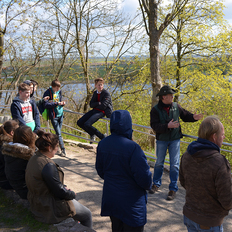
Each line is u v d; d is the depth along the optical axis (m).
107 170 2.06
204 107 14.55
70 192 2.41
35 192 2.36
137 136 11.96
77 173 4.53
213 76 14.02
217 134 1.82
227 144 3.46
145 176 1.92
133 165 1.91
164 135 3.62
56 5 11.35
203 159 1.75
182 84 14.67
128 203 1.96
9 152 2.54
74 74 13.29
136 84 13.94
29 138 2.59
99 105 4.82
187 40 14.17
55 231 2.36
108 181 2.04
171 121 3.46
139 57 13.23
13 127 2.96
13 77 16.67
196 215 1.84
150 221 3.12
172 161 3.68
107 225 3.03
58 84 5.03
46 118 5.12
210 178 1.72
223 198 1.70
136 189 2.00
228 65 14.09
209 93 14.28
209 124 1.82
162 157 3.77
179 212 3.32
